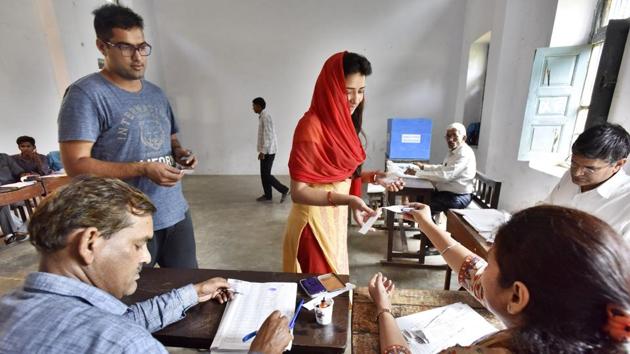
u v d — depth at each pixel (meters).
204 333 0.79
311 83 5.49
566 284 0.35
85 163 1.07
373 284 0.93
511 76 3.08
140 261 0.59
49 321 0.45
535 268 0.38
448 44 5.09
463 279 0.86
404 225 3.22
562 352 0.37
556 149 2.52
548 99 2.42
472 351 0.47
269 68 5.47
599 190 1.24
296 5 5.17
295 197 1.12
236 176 5.78
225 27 5.32
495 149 3.36
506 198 3.11
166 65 5.54
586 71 2.29
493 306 0.46
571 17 2.40
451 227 1.82
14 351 0.43
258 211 3.83
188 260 1.49
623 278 0.35
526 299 0.39
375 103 5.45
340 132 1.09
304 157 1.08
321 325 0.81
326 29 5.24
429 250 2.69
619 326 0.34
